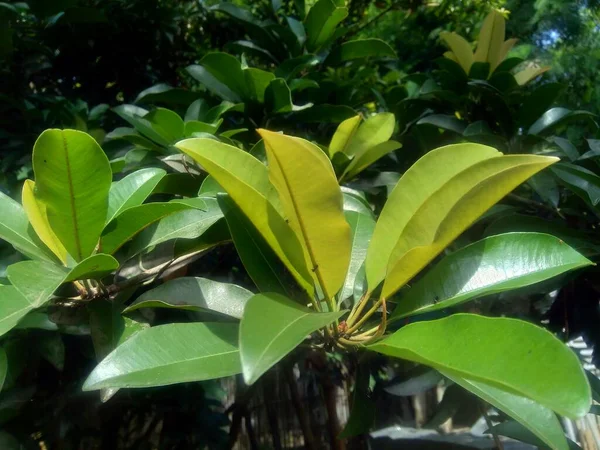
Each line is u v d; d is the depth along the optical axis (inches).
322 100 102.9
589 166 86.9
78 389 79.2
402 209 51.7
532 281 50.3
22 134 104.4
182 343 47.1
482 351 39.7
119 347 45.7
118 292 59.0
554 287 77.0
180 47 143.1
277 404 131.9
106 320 54.8
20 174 103.8
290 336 39.4
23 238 55.8
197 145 46.9
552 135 100.8
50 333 66.2
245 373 35.6
